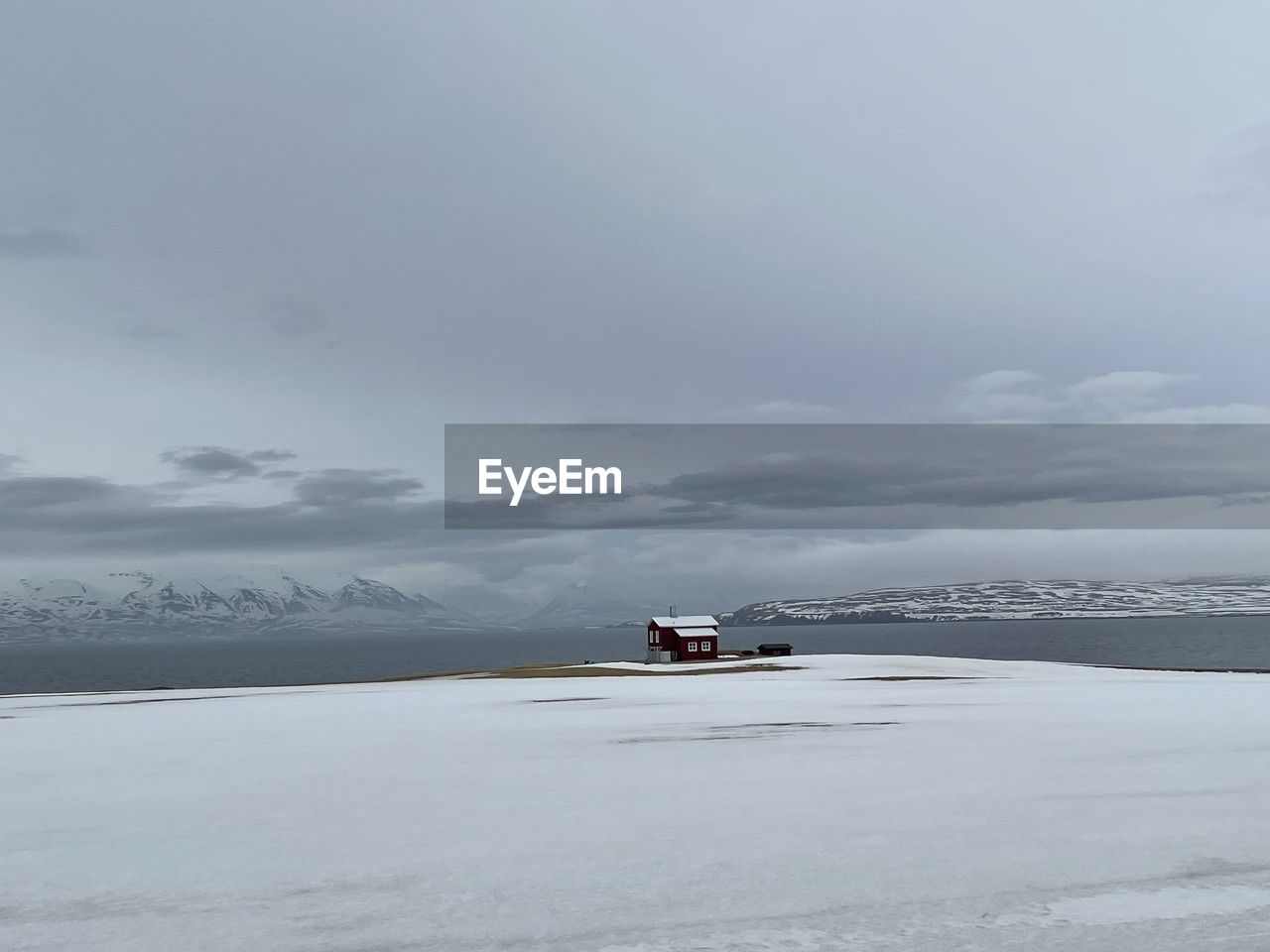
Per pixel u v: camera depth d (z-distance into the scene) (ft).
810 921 36.81
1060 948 33.37
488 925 37.14
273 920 38.42
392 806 62.59
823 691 174.29
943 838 50.01
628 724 115.44
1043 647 619.67
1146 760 76.95
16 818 61.36
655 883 42.55
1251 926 35.35
